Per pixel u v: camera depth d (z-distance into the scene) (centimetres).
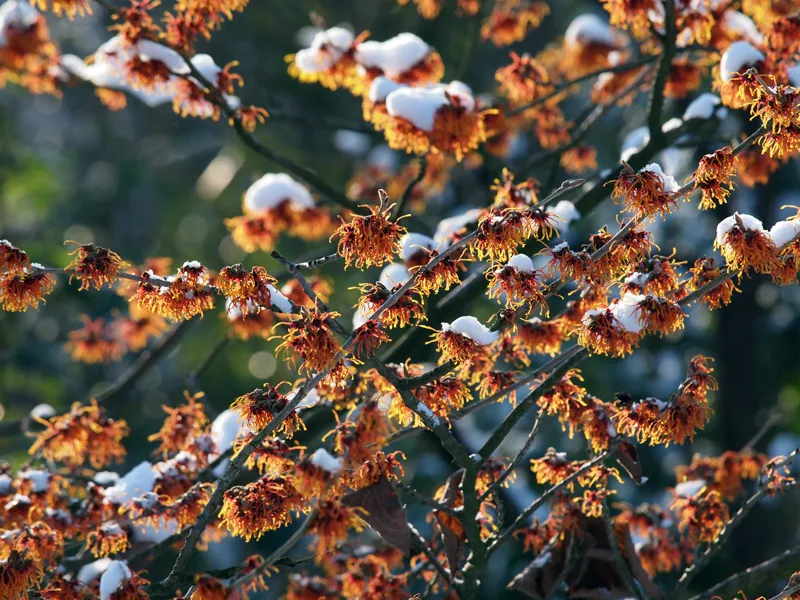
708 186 296
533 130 752
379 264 306
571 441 1166
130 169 1838
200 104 537
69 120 2133
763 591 452
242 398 318
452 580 389
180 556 336
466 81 1312
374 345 305
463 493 362
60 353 1330
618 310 306
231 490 324
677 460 1232
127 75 512
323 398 405
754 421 1216
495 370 371
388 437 367
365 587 463
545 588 427
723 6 559
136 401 1088
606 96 688
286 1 1309
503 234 295
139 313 672
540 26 1352
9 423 705
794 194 1198
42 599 350
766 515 1202
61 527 405
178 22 519
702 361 328
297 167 573
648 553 457
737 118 628
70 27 1848
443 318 509
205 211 1662
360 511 354
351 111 1334
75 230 1723
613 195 303
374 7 1302
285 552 357
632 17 522
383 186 789
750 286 1211
